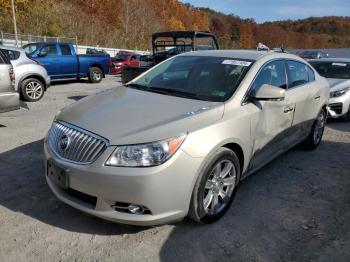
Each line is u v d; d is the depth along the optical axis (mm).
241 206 3848
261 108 3910
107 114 3354
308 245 3197
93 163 2943
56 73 13812
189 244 3143
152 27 59344
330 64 9055
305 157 5539
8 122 7113
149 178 2857
